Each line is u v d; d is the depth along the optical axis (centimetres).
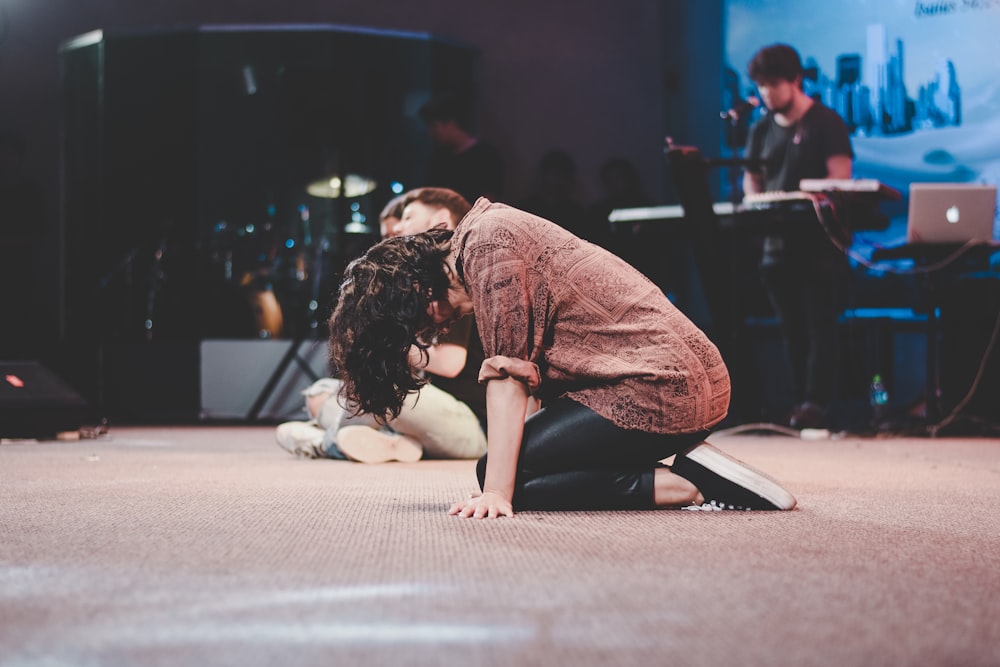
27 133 684
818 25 609
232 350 586
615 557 142
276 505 201
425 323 192
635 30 684
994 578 130
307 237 592
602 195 682
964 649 96
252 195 596
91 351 599
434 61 604
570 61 690
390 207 331
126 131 601
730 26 634
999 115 570
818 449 386
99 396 595
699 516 187
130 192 603
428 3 689
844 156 477
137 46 598
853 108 602
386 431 312
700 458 194
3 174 673
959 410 490
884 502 213
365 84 593
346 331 186
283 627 102
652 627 103
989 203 438
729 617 107
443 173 504
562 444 189
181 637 98
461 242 187
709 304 446
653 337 188
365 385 186
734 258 444
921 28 586
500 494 186
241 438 441
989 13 571
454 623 104
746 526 174
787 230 443
